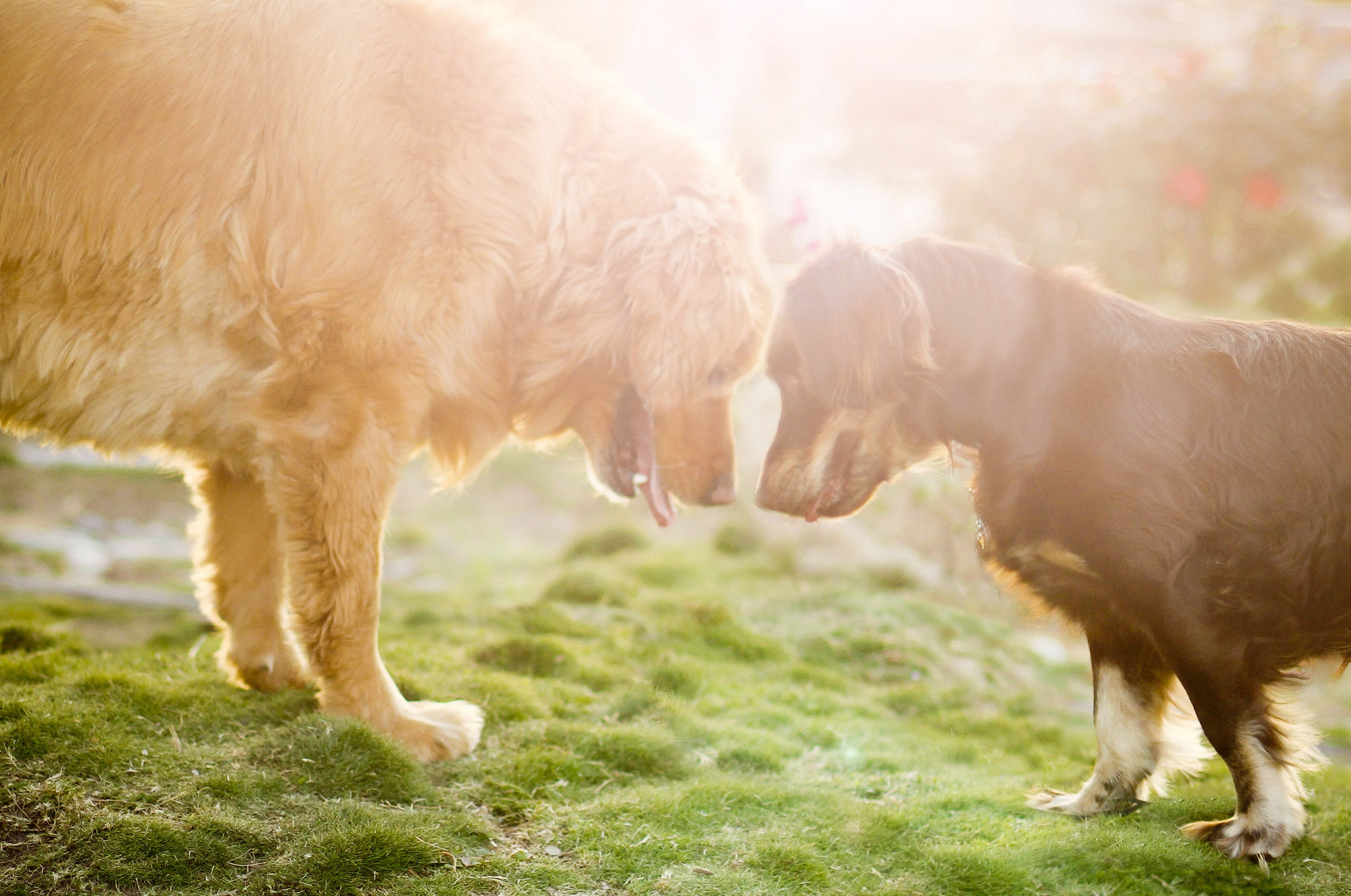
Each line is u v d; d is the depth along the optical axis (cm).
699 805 132
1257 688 126
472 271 134
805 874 121
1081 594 133
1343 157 414
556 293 139
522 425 146
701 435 142
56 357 130
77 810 121
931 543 249
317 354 132
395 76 133
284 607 149
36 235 127
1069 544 129
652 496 145
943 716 172
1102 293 136
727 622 196
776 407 313
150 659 161
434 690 153
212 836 119
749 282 140
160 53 130
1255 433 125
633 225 138
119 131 128
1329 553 125
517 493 328
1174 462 125
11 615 197
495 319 137
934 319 136
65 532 282
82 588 222
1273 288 393
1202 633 125
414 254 132
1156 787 139
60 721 132
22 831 119
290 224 130
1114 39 630
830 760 150
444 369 135
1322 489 125
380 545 137
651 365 137
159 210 129
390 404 133
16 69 127
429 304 133
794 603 209
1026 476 131
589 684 165
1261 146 394
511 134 135
